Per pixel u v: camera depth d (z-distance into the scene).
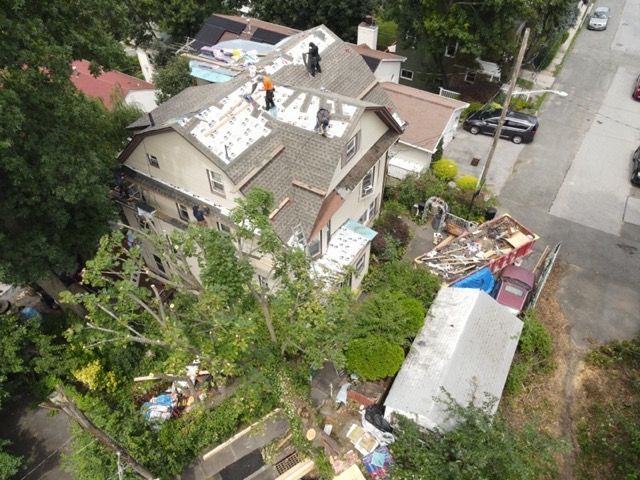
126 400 17.61
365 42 35.34
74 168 15.44
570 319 21.11
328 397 17.62
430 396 15.87
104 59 17.34
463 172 29.50
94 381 17.39
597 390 18.48
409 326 17.78
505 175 29.33
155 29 41.53
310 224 17.27
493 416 14.83
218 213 18.25
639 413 17.55
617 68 39.50
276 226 16.72
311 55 20.38
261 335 16.92
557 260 23.80
